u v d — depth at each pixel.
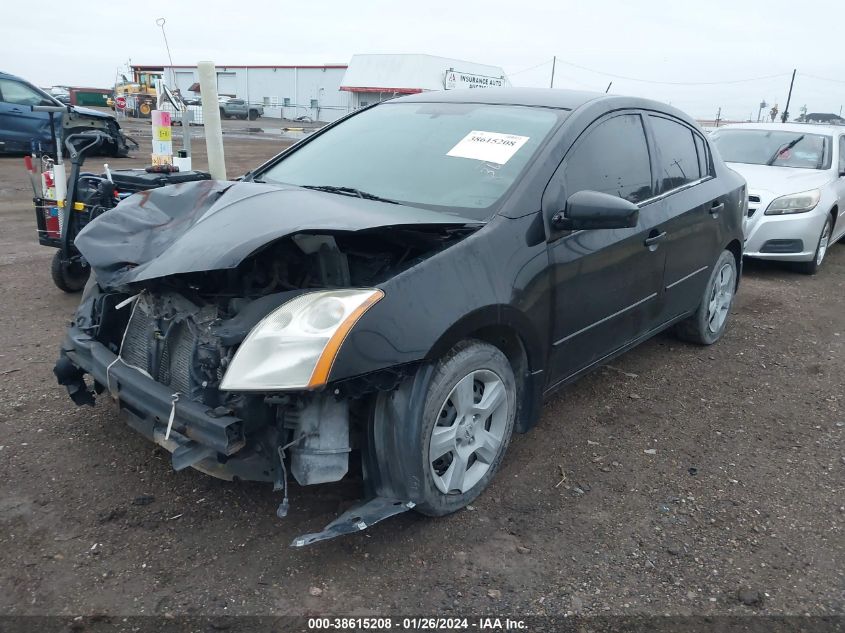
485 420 3.10
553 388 3.55
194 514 2.97
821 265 8.76
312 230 2.50
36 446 3.42
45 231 5.71
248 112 43.84
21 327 5.10
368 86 36.16
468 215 3.15
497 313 2.91
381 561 2.75
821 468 3.67
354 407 2.79
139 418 2.86
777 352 5.41
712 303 5.25
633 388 4.58
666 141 4.42
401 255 2.92
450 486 2.95
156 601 2.48
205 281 2.84
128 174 5.39
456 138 3.69
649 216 4.02
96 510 2.96
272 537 2.85
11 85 14.90
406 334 2.59
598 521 3.10
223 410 2.51
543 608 2.55
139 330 3.01
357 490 3.15
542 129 3.55
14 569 2.60
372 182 3.56
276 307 2.58
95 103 37.97
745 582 2.75
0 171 13.64
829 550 2.98
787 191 7.78
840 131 9.22
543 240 3.21
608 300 3.74
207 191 3.21
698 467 3.62
